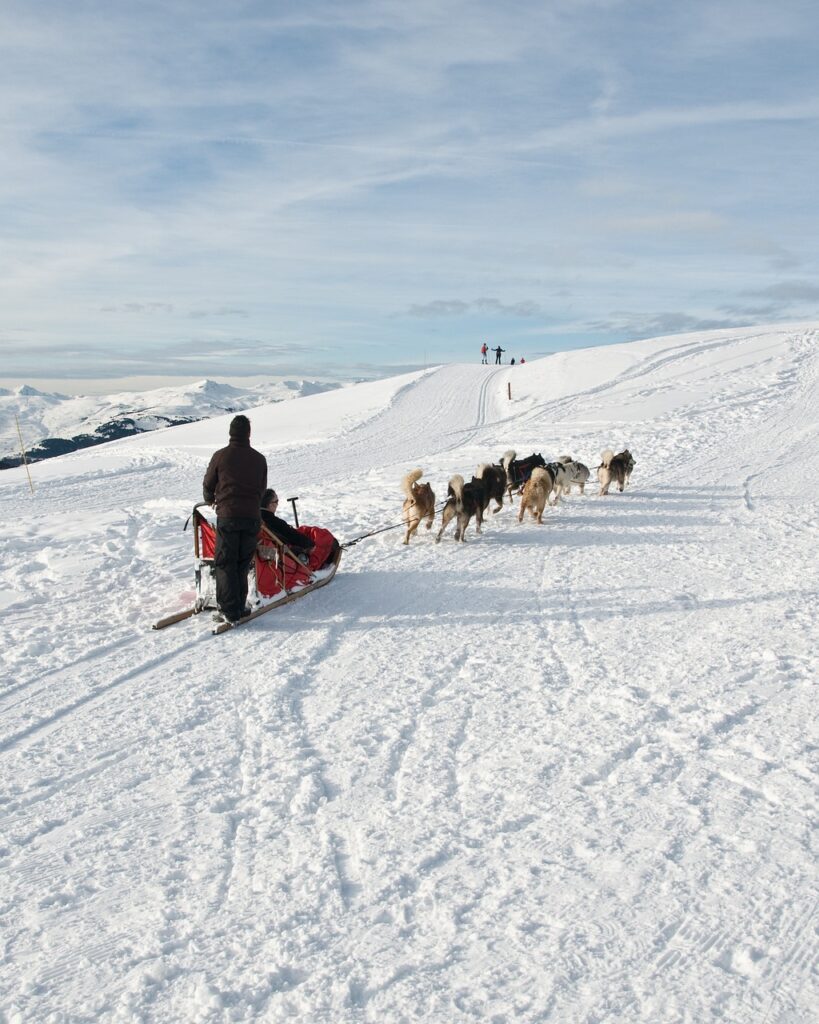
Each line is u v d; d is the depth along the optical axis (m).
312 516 12.06
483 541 9.90
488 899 3.07
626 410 25.92
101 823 3.73
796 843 3.31
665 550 9.14
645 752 4.18
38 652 6.20
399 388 39.66
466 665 5.69
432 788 3.94
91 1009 2.60
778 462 15.73
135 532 10.83
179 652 6.11
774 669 5.28
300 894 3.15
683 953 2.74
